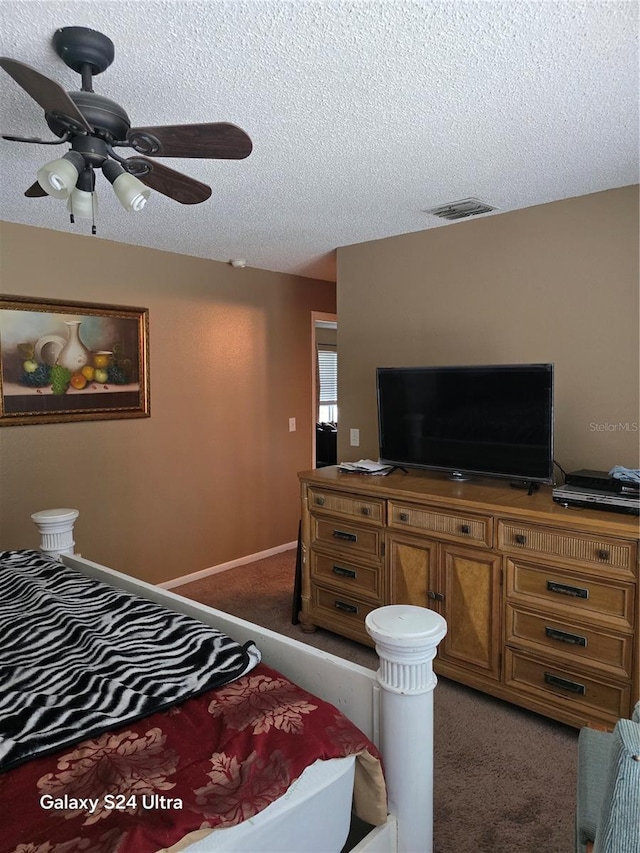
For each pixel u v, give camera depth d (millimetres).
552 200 2818
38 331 3336
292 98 1790
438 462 3008
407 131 2033
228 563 4500
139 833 980
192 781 1112
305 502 3314
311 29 1425
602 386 2723
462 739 2309
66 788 1072
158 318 3943
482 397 2791
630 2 1315
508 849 1756
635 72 1624
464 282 3205
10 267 3221
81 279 3525
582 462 2805
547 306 2887
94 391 3607
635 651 2129
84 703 1293
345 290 3814
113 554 3773
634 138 2088
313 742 1247
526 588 2410
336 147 2168
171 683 1390
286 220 3160
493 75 1647
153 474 3975
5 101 1789
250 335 4578
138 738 1220
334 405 8836
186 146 1549
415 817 1391
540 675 2393
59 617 1729
